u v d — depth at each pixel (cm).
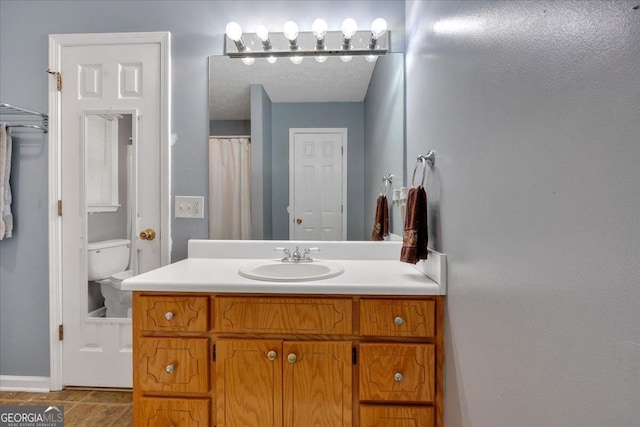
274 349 118
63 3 182
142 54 180
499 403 79
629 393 45
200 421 120
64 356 182
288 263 159
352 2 176
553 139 59
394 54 175
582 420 53
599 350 50
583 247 53
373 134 177
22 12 183
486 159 86
